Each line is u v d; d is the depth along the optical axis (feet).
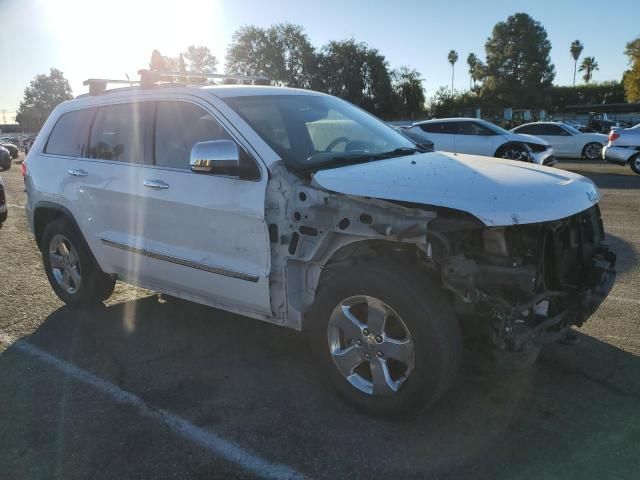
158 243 13.34
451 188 9.68
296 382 11.90
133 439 9.94
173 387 11.78
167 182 12.78
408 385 9.64
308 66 187.83
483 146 50.55
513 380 11.71
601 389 11.34
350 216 9.91
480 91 273.54
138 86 14.40
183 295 13.58
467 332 10.37
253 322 15.34
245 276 11.52
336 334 10.64
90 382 12.05
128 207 13.82
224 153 10.84
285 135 11.96
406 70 192.95
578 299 10.52
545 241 9.97
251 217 11.23
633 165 49.62
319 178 10.52
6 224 30.60
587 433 9.86
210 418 10.58
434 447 9.53
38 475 9.03
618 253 21.70
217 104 12.25
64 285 16.70
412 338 9.45
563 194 10.16
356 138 13.34
